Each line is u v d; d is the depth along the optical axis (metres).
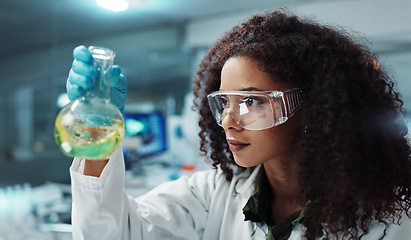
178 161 3.00
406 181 0.68
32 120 3.58
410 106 2.85
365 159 0.62
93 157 0.51
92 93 0.52
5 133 3.63
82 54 0.51
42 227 1.54
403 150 0.68
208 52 0.82
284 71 0.61
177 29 4.25
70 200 1.84
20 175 2.75
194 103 0.88
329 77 0.61
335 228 0.62
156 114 2.85
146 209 0.77
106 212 0.61
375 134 0.64
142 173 2.48
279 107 0.60
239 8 3.71
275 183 0.76
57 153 2.97
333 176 0.61
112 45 4.16
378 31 3.16
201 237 0.82
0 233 1.49
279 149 0.65
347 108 0.60
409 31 3.04
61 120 0.49
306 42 0.64
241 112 0.62
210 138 0.85
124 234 0.67
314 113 0.62
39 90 3.62
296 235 0.69
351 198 0.62
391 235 0.67
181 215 0.79
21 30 3.71
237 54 0.63
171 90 4.62
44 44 3.69
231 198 0.81
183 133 3.03
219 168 0.90
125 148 2.44
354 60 0.64
